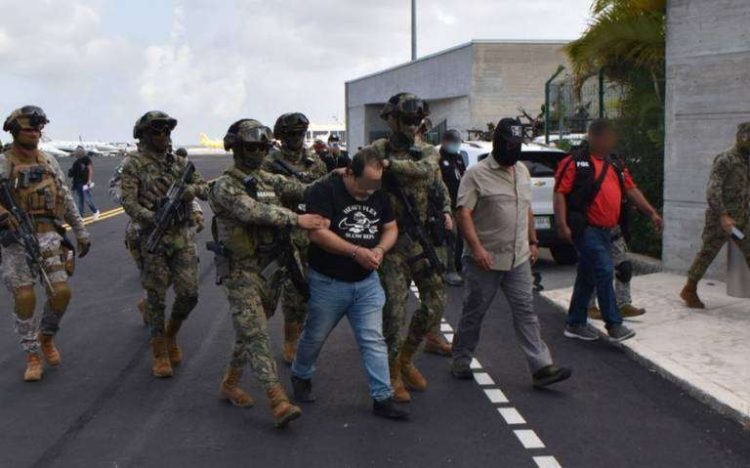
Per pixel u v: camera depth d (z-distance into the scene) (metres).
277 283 5.38
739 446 5.04
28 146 6.39
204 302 9.57
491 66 27.98
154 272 6.37
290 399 5.94
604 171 7.00
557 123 17.69
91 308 9.33
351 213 5.25
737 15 9.16
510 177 5.90
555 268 11.86
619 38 12.89
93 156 92.69
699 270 8.11
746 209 7.61
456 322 8.34
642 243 11.64
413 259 5.72
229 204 5.12
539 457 4.87
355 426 5.40
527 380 6.37
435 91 31.80
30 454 4.99
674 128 9.92
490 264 5.90
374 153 5.17
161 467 4.78
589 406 5.77
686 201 9.87
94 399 6.02
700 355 6.69
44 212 6.48
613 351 7.15
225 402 5.92
